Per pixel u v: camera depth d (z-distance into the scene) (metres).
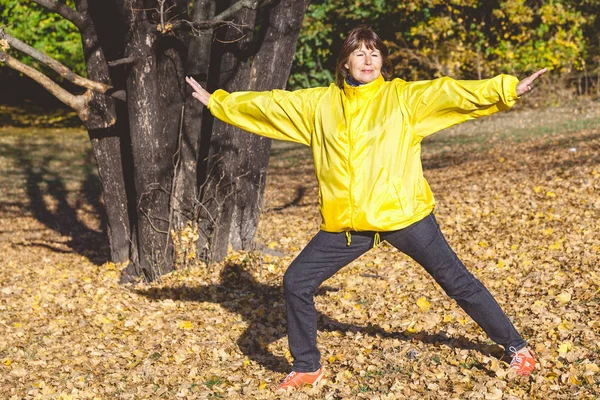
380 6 21.53
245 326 6.10
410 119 3.96
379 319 5.93
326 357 5.11
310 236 9.68
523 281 6.56
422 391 4.34
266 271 7.70
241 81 7.51
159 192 7.45
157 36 6.96
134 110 7.20
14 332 6.34
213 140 7.58
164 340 5.85
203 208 7.62
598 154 12.26
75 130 24.83
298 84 22.91
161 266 7.62
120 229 8.70
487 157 14.91
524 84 3.66
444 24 20.84
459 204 10.41
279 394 4.44
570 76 22.58
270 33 7.28
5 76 28.39
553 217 8.81
